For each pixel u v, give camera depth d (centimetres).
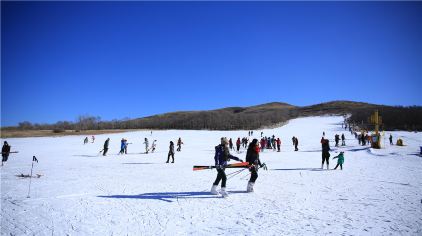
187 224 686
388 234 610
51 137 6769
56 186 1154
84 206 844
